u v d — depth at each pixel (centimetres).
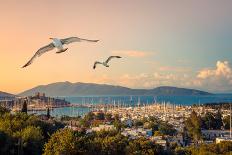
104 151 11306
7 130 12600
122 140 12838
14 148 11662
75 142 9950
